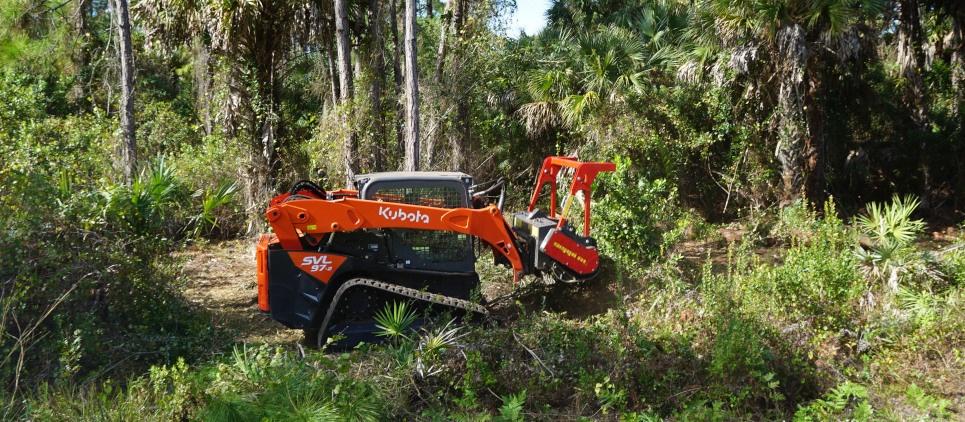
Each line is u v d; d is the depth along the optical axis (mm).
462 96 15945
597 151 14070
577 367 5516
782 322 6262
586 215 7668
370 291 6863
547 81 15594
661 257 8984
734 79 13812
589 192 7625
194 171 12930
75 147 12023
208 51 14289
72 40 16172
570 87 15609
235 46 12938
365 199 6855
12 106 13469
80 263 6020
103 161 11492
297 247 6738
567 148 15461
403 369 5266
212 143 13727
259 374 4980
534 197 8258
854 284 6969
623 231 9164
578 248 7410
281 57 14156
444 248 6969
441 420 4918
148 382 5242
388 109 15820
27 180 6324
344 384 4891
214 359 6027
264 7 13023
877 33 13930
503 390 5375
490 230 6910
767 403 5250
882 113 16375
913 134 15820
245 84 13312
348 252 6852
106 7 18531
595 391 5219
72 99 17328
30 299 5676
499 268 8953
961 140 15461
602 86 14930
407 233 6898
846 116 16156
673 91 14828
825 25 12672
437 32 17781
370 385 4977
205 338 6449
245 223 13258
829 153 16031
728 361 5250
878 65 16781
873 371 5730
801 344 5805
